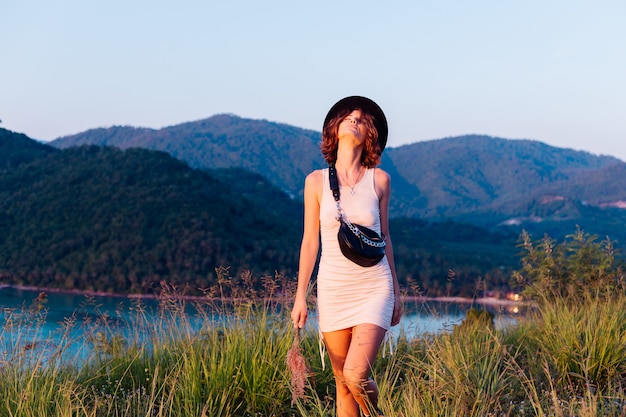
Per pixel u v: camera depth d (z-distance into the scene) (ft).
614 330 17.33
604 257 28.60
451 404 12.71
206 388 14.52
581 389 15.14
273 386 14.76
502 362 15.94
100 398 13.34
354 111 11.55
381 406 12.19
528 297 26.50
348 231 10.85
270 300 17.60
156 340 16.72
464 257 421.18
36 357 14.28
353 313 10.98
